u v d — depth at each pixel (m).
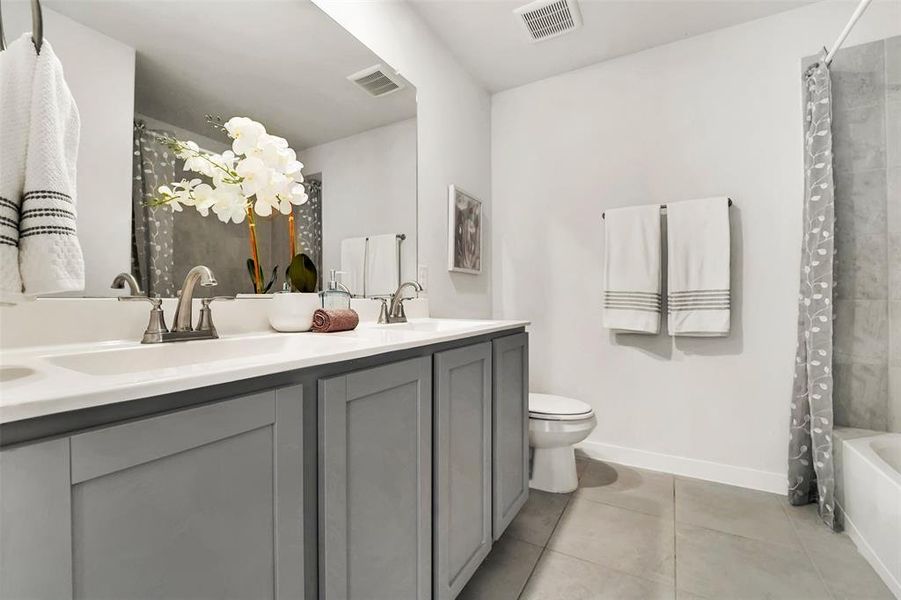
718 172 2.19
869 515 1.49
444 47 2.30
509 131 2.79
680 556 1.52
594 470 2.32
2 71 0.67
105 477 0.49
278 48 1.38
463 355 1.26
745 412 2.12
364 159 1.73
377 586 0.93
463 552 1.25
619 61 2.45
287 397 0.71
